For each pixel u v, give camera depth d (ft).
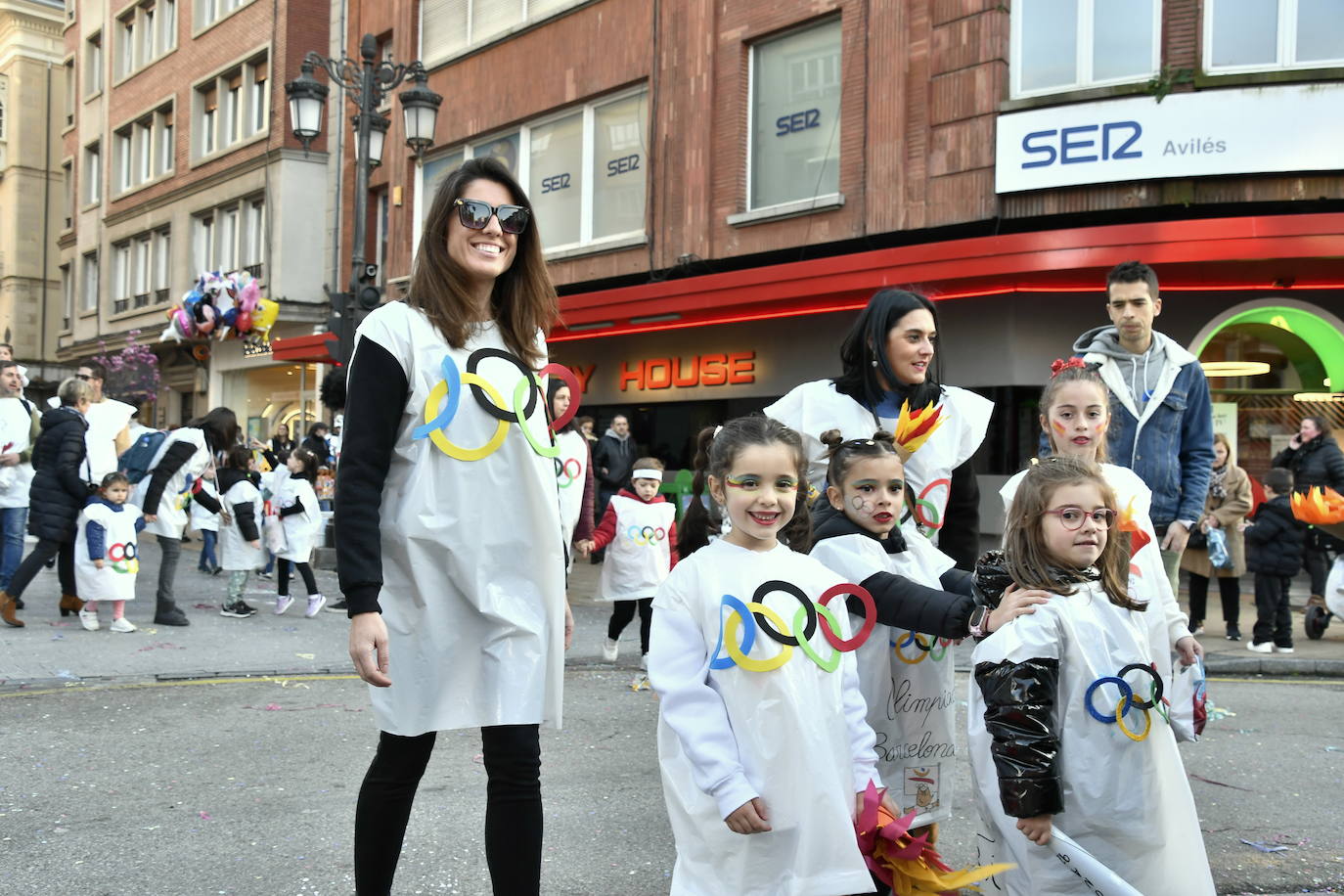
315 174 77.05
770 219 45.52
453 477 9.16
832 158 44.01
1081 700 8.80
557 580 9.57
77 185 109.40
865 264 39.34
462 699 9.15
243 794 14.57
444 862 12.14
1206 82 35.88
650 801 14.58
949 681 10.11
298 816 13.69
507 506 9.32
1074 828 8.73
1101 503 8.94
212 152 84.48
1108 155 36.65
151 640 26.43
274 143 76.43
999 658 8.64
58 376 120.67
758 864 7.98
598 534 24.32
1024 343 39.81
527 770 9.23
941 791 10.02
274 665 23.68
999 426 40.68
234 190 81.46
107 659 23.58
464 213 9.39
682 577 8.74
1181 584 40.91
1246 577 42.68
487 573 9.21
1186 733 11.23
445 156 63.52
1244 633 30.89
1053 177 37.52
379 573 8.83
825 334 45.52
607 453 47.60
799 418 11.20
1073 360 12.92
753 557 8.73
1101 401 11.68
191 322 74.84
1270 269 37.01
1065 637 8.85
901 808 9.85
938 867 8.11
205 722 18.62
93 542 26.94
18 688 20.92
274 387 82.02
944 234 41.22
